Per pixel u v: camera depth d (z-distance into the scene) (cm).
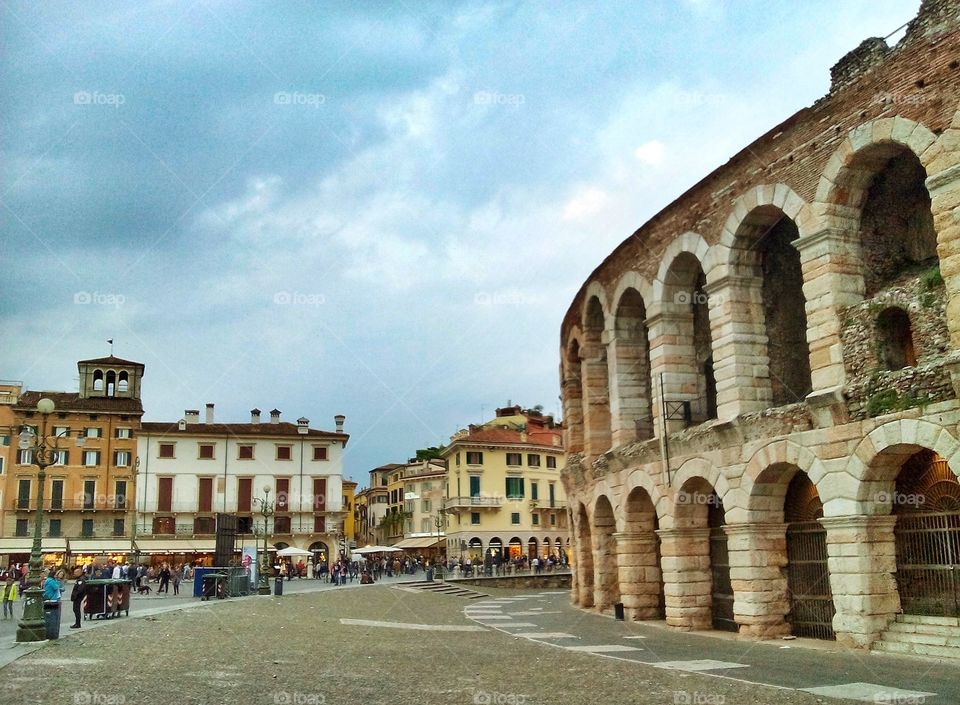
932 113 2305
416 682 1884
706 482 3186
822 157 2639
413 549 12362
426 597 5725
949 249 2212
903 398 2283
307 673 2003
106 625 3038
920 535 2412
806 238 2652
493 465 10769
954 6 2262
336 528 10225
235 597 4972
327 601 4800
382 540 14238
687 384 3394
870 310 2462
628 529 3675
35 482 9394
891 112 2423
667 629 3231
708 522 3306
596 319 4312
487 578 7388
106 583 3378
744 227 2989
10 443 9406
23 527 9294
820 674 1995
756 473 2770
